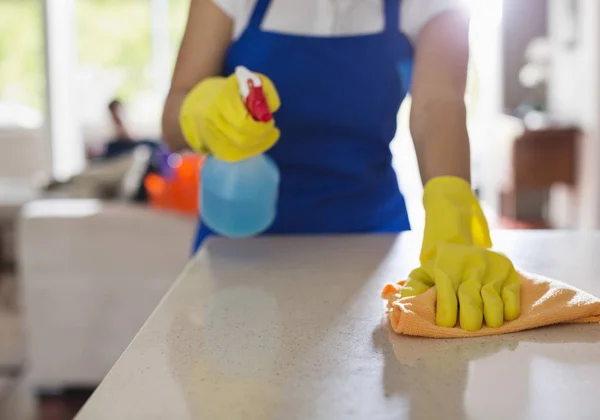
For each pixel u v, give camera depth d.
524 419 0.42
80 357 2.55
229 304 0.66
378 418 0.42
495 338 0.56
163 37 6.59
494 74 5.96
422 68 1.01
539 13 5.78
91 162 4.82
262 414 0.42
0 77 6.53
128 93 6.62
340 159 1.13
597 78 4.35
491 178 5.84
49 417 2.42
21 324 3.22
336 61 1.09
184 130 0.91
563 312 0.58
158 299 2.52
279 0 1.07
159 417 0.42
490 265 0.66
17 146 5.81
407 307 0.57
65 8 6.12
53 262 2.51
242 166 0.89
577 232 1.01
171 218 2.50
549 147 4.77
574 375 0.48
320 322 0.60
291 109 1.10
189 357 0.52
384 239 0.97
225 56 1.10
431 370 0.49
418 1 1.08
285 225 1.14
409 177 5.53
